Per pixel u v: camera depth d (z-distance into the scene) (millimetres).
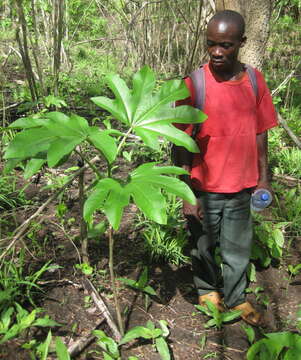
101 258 2891
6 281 2348
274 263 3035
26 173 1735
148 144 1737
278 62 7535
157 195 1575
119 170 4094
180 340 2338
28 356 2094
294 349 1992
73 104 5492
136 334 2160
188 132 2078
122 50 8227
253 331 2279
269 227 3062
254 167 2219
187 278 2811
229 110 2043
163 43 7332
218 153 2117
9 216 3186
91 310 2441
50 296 2512
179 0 6551
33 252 2844
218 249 2807
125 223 3291
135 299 2592
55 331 2283
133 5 7055
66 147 1549
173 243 2896
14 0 4176
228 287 2436
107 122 3869
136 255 2957
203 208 2275
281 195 3875
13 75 6508
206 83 2029
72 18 7957
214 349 2299
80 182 2365
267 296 2723
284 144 4730
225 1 3611
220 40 1906
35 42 4598
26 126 1687
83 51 8438
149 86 1828
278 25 7715
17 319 2154
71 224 3188
